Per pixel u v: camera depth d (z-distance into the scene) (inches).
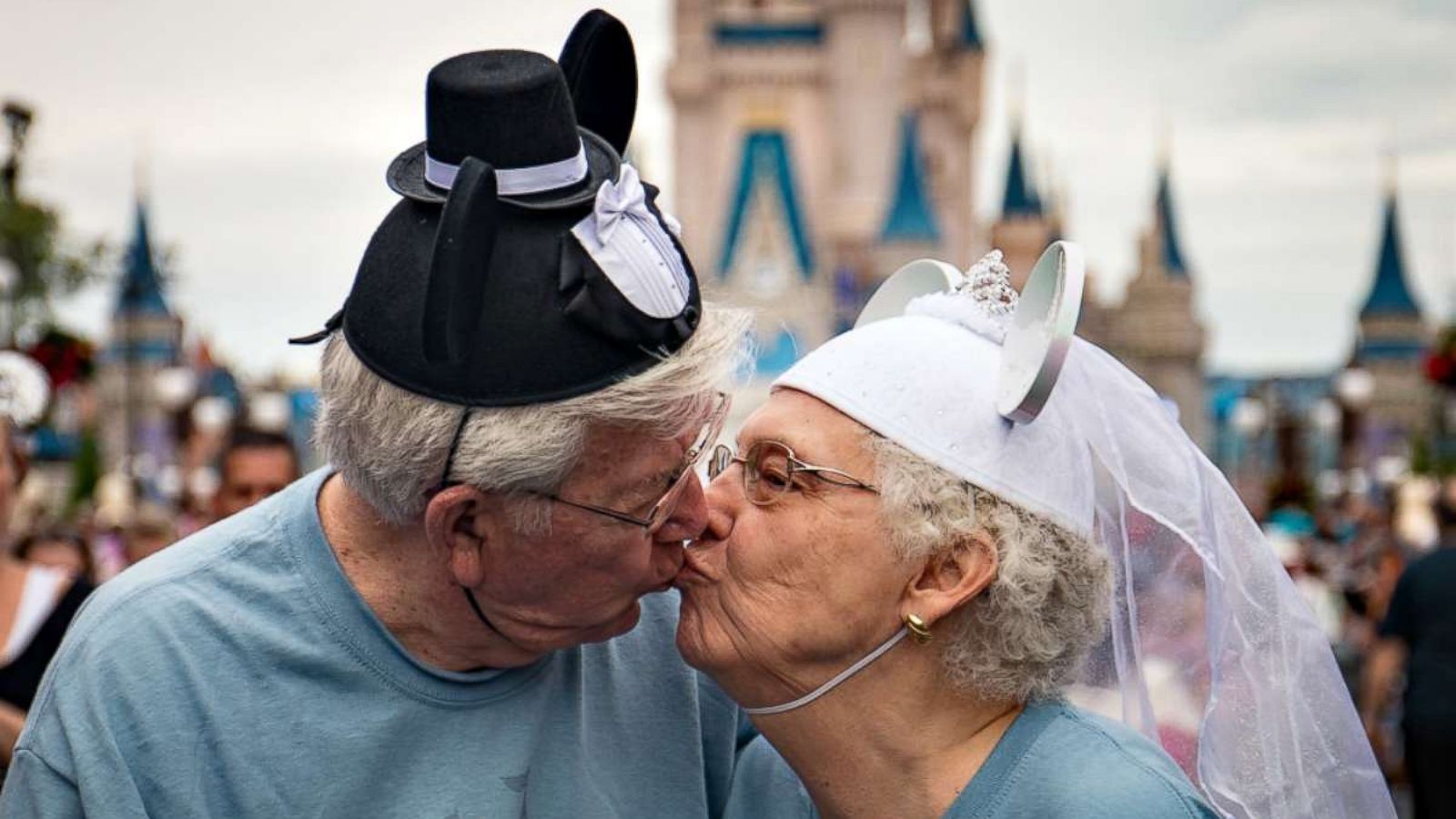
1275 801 100.3
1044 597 91.8
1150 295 3836.1
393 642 91.9
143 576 93.5
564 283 85.4
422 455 86.5
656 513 89.7
